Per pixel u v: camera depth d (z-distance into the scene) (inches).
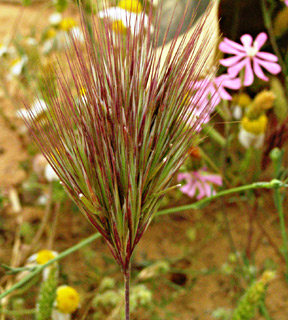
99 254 10.3
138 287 8.7
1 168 12.1
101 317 8.9
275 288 9.6
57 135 4.8
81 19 4.6
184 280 9.9
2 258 10.1
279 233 10.5
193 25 8.7
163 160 4.7
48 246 9.8
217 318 9.1
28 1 14.7
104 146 4.5
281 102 9.1
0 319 8.7
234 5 8.5
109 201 4.6
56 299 7.7
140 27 4.6
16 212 11.0
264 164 8.7
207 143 10.2
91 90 4.5
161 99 4.7
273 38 8.3
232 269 9.4
